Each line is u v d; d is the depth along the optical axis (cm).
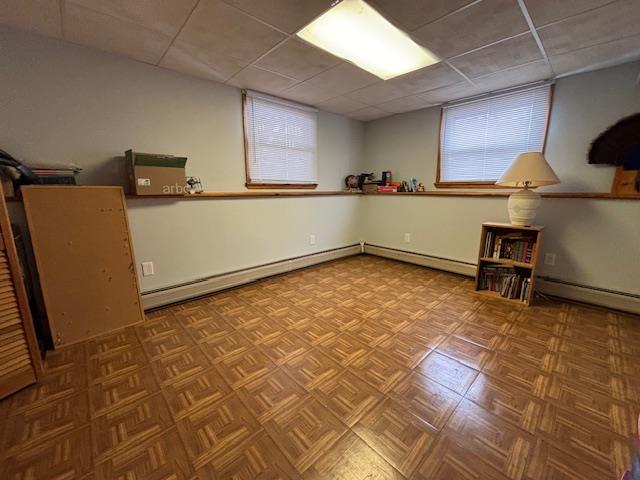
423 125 367
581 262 255
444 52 213
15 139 186
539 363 170
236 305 255
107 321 207
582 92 248
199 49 209
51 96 195
